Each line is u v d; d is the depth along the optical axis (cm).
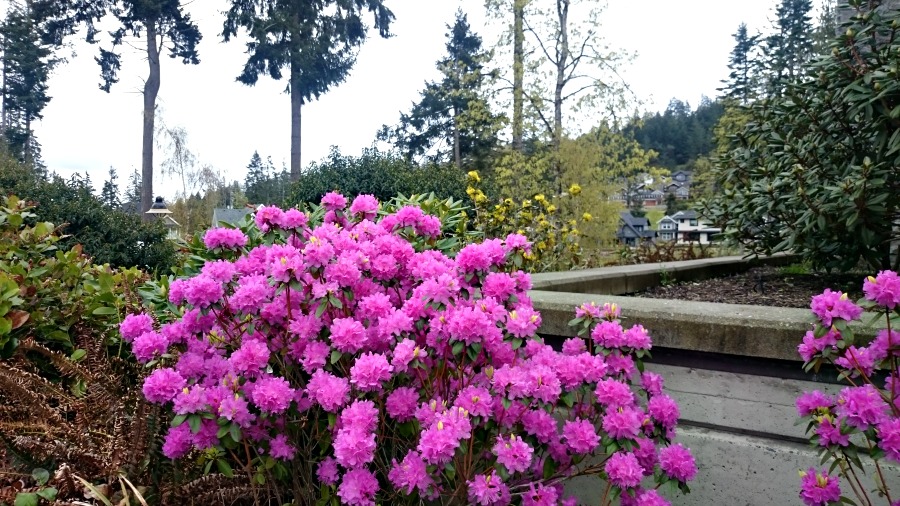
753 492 187
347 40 2220
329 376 156
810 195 260
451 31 3002
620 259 668
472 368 169
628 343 172
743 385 191
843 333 144
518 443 144
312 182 862
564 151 1656
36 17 2075
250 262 186
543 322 224
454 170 934
